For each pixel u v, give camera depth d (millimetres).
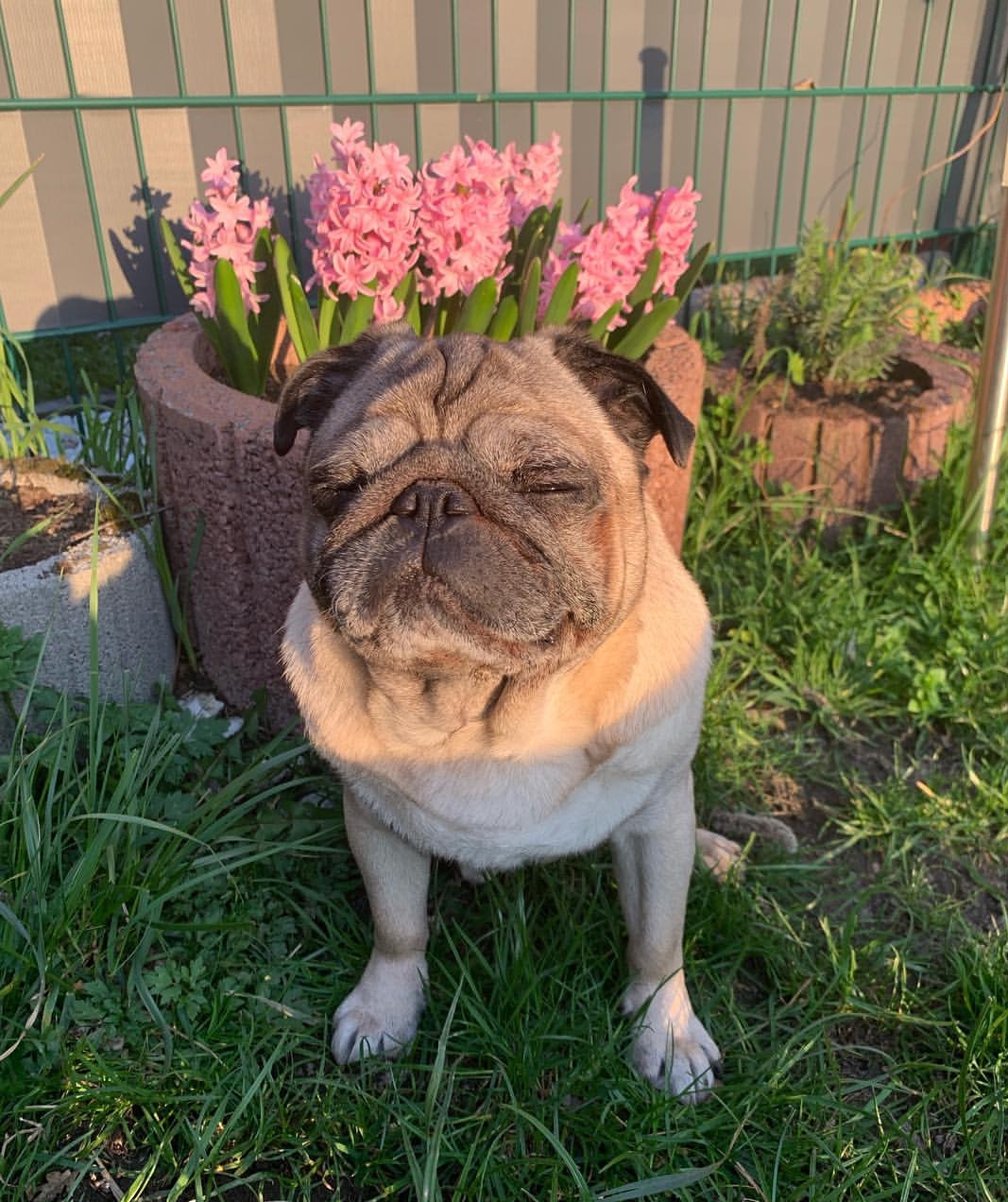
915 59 1362
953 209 1519
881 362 1058
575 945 551
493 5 1033
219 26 926
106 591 681
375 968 544
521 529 418
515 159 819
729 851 650
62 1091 468
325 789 670
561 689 464
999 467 903
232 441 648
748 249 1328
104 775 589
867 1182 463
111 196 933
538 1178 453
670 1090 500
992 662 814
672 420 488
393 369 489
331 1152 466
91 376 995
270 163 990
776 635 865
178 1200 447
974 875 650
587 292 758
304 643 512
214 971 539
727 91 1196
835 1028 552
